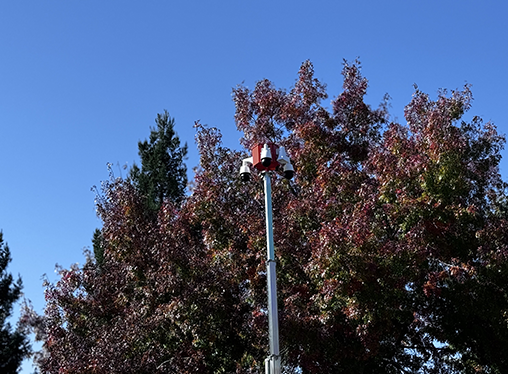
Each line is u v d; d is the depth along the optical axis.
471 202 16.56
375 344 14.66
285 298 16.50
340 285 14.11
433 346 18.62
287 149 19.53
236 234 18.73
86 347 18.66
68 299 21.05
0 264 34.81
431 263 15.67
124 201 20.95
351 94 19.94
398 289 14.49
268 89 20.89
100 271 22.80
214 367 18.25
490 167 17.75
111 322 19.72
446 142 15.30
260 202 19.11
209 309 17.16
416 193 15.53
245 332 17.48
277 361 10.70
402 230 15.45
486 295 15.22
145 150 32.34
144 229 20.42
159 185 31.03
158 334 17.97
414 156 15.77
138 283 19.86
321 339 15.23
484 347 16.91
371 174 17.62
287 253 16.38
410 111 18.64
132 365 16.61
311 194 17.56
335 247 14.08
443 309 16.94
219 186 19.22
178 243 18.73
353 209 15.83
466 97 18.19
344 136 19.80
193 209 19.23
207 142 19.94
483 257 14.88
